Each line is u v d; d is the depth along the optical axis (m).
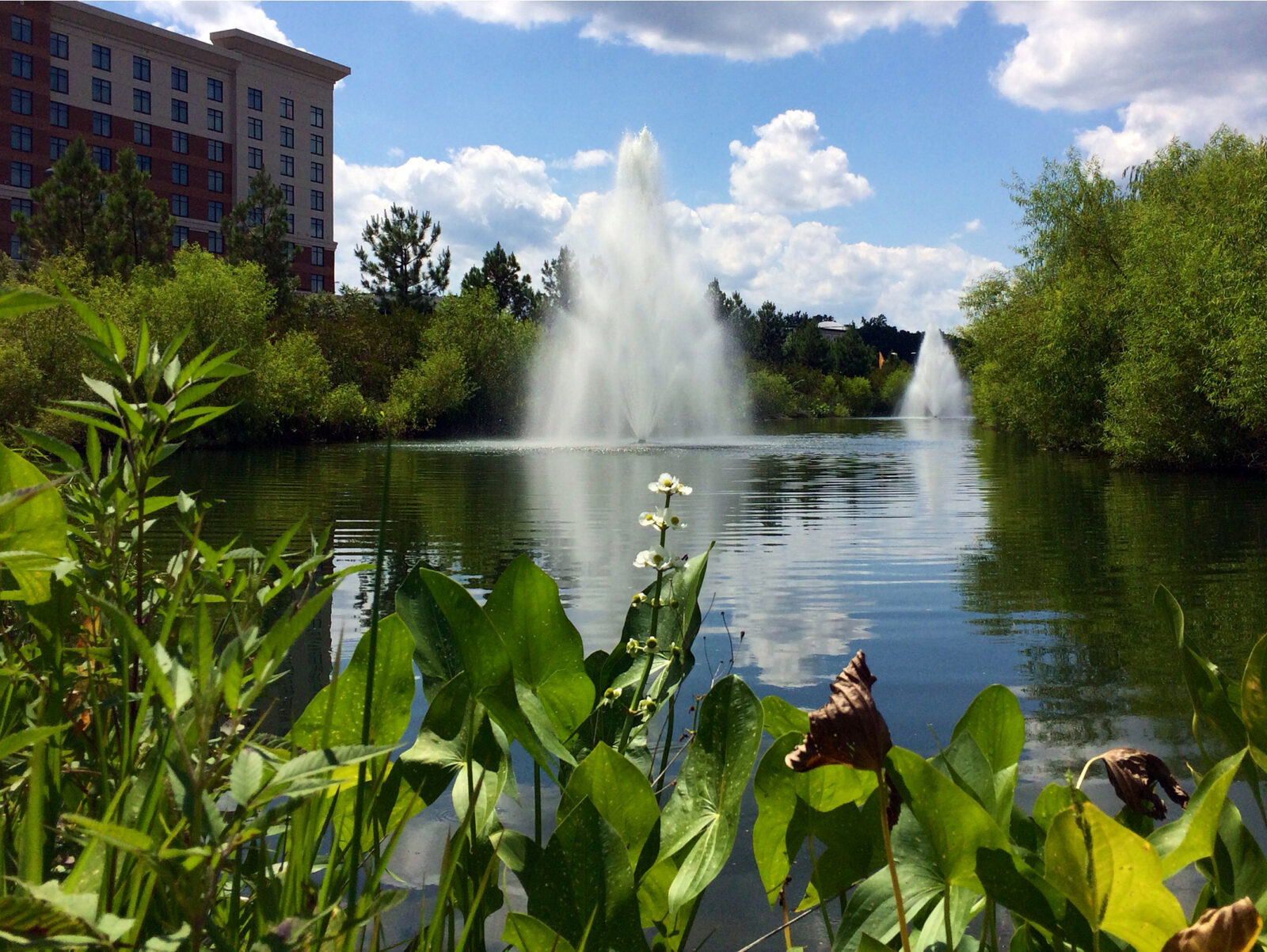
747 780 0.90
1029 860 0.83
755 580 6.31
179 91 53.94
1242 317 13.70
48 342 19.25
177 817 0.63
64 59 49.00
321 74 60.78
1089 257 21.91
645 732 1.17
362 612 5.16
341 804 0.89
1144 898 0.60
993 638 4.66
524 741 0.89
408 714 0.88
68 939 0.41
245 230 40.56
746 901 1.94
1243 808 2.49
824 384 64.94
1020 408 23.77
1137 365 16.45
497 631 0.95
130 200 34.03
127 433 0.86
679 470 16.27
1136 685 3.83
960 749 0.89
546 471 15.93
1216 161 18.61
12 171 47.25
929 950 0.88
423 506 10.59
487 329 36.56
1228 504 11.12
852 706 0.69
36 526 0.73
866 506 10.96
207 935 0.61
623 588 5.89
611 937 0.78
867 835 0.92
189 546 0.87
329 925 0.58
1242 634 4.70
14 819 0.72
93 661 0.89
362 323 37.47
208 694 0.48
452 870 0.77
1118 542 8.03
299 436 28.69
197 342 24.44
